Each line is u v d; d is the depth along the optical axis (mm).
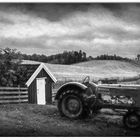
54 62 101562
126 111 8867
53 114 10219
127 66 109938
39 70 18781
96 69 94688
